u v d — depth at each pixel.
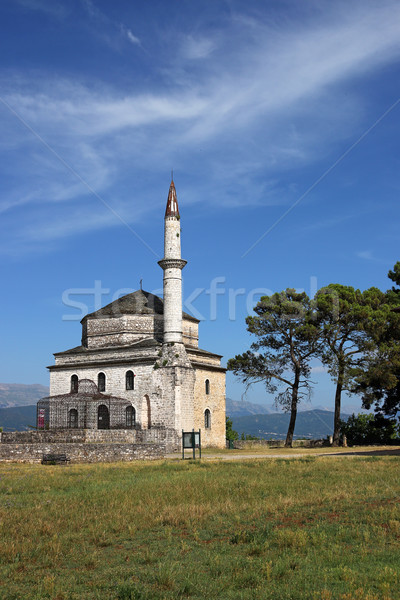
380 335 64.12
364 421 76.44
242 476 27.39
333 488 22.05
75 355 70.94
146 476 28.34
